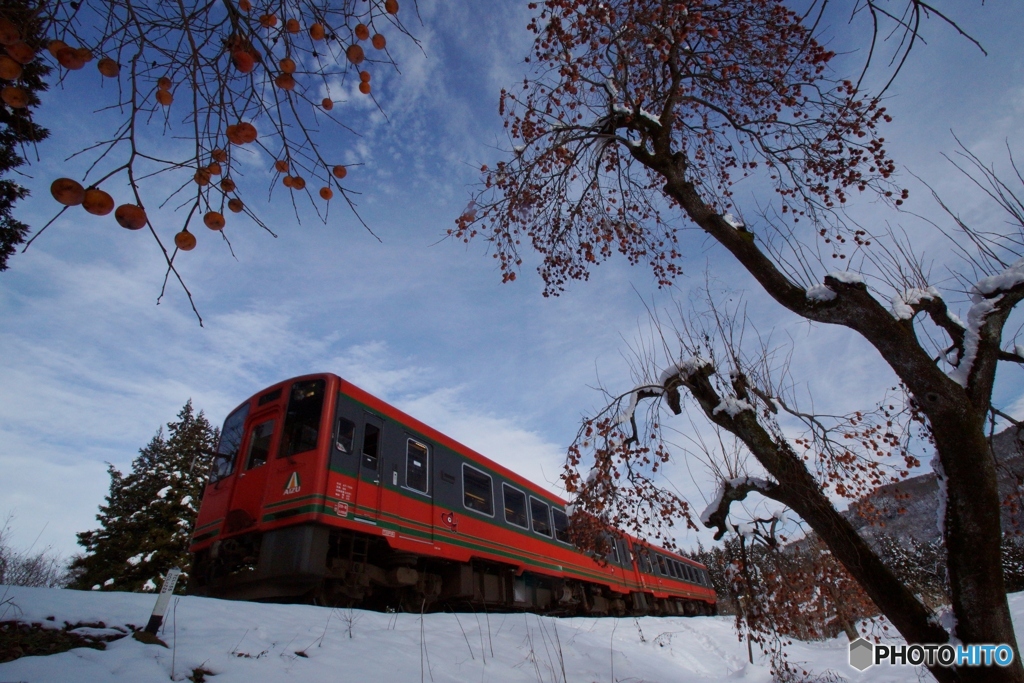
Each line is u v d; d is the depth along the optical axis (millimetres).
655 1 5898
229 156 1760
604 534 7949
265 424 8539
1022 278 4254
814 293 4793
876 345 4504
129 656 3900
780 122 6477
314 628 5734
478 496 10992
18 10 1468
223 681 3969
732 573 9094
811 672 11102
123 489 22156
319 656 4945
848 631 15508
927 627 4457
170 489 21281
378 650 5547
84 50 1483
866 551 4836
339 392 8336
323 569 7180
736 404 5609
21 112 1456
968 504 4031
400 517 8617
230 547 7625
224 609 5562
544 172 7078
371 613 6949
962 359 4383
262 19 1892
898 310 4660
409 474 9219
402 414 9586
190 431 23797
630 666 8242
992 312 4348
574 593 14023
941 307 4852
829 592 13008
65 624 4250
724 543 9453
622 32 6039
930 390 4180
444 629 7184
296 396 8430
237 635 4879
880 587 4688
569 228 7543
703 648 13172
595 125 6785
